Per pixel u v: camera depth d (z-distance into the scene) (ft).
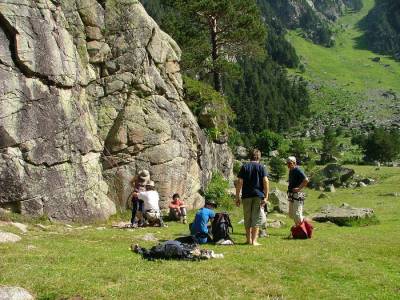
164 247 38.29
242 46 142.61
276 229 61.52
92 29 75.46
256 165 46.80
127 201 72.33
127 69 77.51
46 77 62.95
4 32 59.82
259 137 347.77
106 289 29.68
